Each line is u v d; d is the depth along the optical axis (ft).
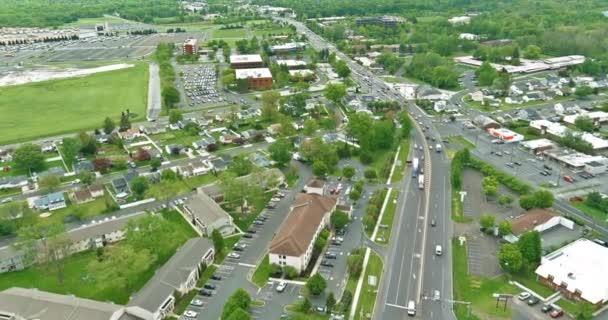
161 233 520.01
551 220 568.82
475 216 609.01
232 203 646.74
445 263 512.63
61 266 514.68
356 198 640.17
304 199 601.62
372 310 441.27
